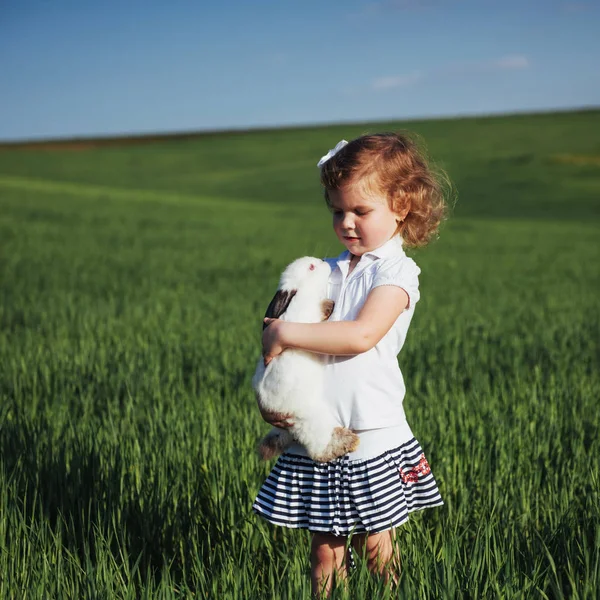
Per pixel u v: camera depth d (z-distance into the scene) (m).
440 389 6.88
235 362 8.05
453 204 3.63
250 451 4.87
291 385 2.98
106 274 17.17
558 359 8.34
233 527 4.02
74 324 10.60
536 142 88.19
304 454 3.18
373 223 3.17
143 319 11.03
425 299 14.37
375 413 3.12
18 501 4.17
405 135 3.35
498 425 5.37
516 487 4.39
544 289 16.64
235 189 67.44
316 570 3.29
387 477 3.12
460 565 3.27
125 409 6.16
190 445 4.99
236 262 20.77
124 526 3.94
